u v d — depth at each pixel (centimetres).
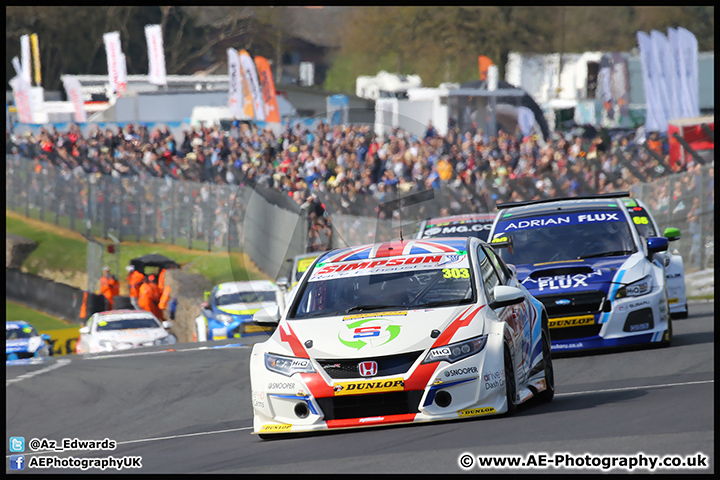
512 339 2261
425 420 2077
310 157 9844
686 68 10819
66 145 9700
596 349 3603
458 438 1909
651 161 7706
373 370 2097
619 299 3388
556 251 3653
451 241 2527
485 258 2500
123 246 9238
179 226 9206
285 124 9962
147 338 6956
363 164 9788
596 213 3816
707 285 6650
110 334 6994
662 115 10581
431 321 2175
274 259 9275
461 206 9231
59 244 9538
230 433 2655
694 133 9300
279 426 2161
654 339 3422
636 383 2758
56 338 7388
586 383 2909
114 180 9350
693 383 2605
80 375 4600
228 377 4091
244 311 6881
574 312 3384
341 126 10212
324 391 2106
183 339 7900
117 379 4359
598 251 3625
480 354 2117
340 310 2308
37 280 9338
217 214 9200
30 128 10238
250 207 9388
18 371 4969
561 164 9275
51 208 9781
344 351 2133
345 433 2138
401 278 2372
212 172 9406
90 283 8856
